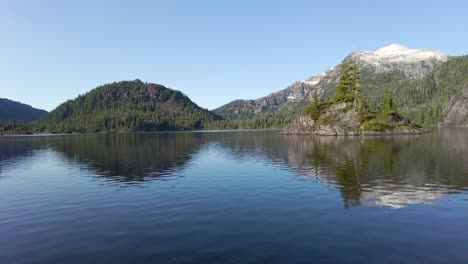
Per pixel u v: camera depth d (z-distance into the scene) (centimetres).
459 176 3506
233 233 1873
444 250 1577
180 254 1596
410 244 1655
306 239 1748
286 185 3250
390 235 1784
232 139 13288
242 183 3447
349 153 6041
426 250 1578
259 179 3656
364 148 6931
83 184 3628
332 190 2956
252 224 2033
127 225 2091
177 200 2744
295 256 1535
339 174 3800
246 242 1727
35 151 8719
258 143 10056
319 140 10269
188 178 3859
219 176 3950
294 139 11450
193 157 6281
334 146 7725
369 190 2917
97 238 1862
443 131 14950
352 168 4219
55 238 1886
